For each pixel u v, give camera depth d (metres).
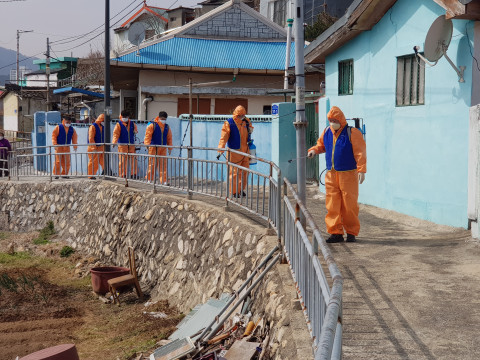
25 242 15.78
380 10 11.30
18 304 10.94
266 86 24.83
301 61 7.93
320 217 10.56
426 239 8.48
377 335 4.71
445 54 8.91
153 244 11.90
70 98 38.28
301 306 5.45
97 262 13.52
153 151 14.65
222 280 8.80
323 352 2.44
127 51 23.83
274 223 8.02
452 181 9.34
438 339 4.61
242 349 6.22
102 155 16.08
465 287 5.92
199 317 8.12
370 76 12.02
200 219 10.61
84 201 15.64
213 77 24.64
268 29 26.33
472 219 8.05
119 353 8.34
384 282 6.16
